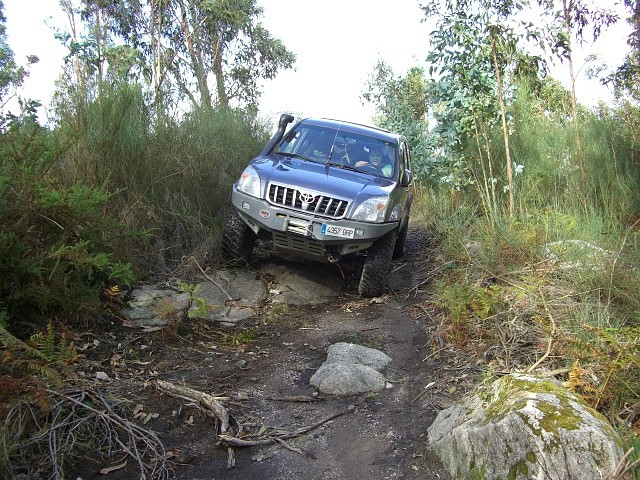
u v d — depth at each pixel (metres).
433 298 6.67
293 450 3.70
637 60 10.69
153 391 4.28
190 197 7.70
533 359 4.70
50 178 5.60
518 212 8.45
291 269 7.51
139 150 7.29
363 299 6.96
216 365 4.92
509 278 6.50
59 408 3.62
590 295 5.50
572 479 2.90
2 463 3.08
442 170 10.89
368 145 7.92
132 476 3.31
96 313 5.11
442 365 4.96
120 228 6.05
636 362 3.77
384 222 6.64
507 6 8.85
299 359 5.19
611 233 7.12
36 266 4.58
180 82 10.73
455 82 9.65
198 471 3.44
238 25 19.80
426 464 3.58
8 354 3.51
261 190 6.71
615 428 3.43
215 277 6.80
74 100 7.39
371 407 4.32
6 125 5.32
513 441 3.10
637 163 9.09
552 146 10.05
